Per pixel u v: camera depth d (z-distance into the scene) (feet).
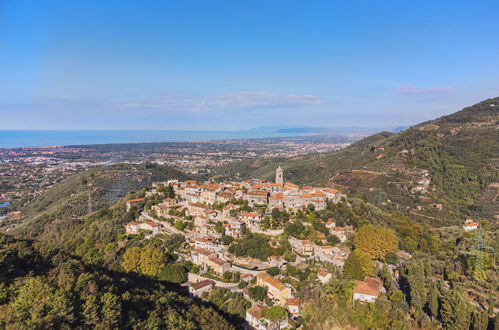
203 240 530.27
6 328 232.12
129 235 605.31
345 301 385.70
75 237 649.61
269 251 497.05
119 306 290.97
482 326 318.04
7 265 305.73
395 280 451.53
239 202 638.53
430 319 355.15
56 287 290.97
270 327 354.74
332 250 511.81
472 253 470.39
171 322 302.86
